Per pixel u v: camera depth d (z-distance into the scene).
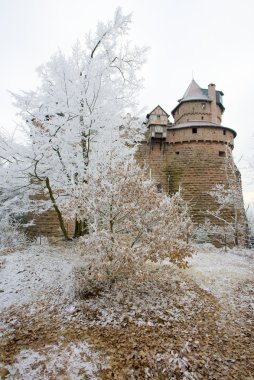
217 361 4.74
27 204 15.30
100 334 5.36
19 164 11.63
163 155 29.41
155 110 29.81
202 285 8.45
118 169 7.03
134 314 6.14
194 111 34.22
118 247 6.30
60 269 8.88
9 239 15.91
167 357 4.73
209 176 27.75
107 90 12.54
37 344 5.03
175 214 7.35
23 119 11.22
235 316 6.54
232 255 14.10
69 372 4.28
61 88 11.82
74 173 11.71
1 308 6.52
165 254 6.78
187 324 5.96
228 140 29.30
